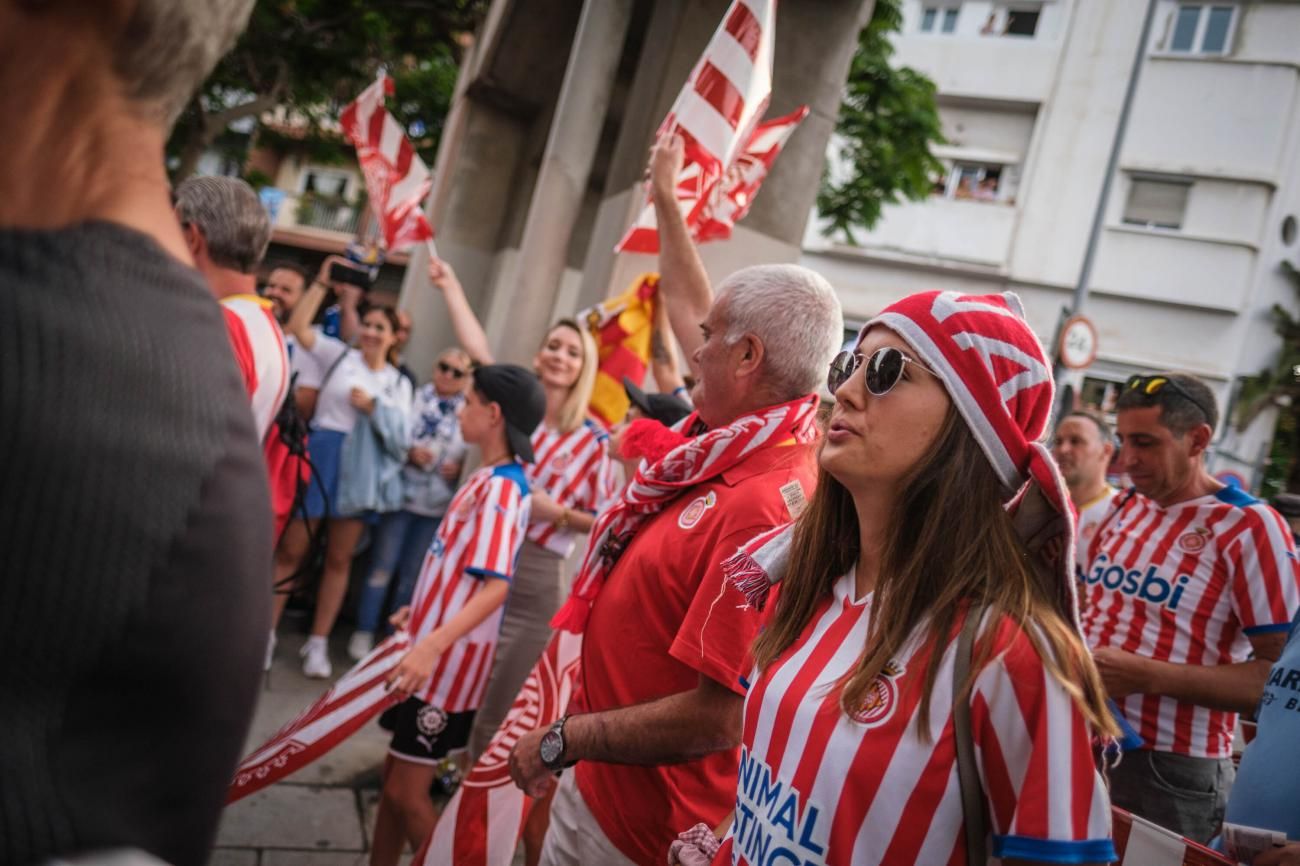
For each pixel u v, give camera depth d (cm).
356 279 457
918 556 101
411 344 750
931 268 2119
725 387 172
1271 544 223
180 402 47
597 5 507
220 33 53
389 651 245
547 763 158
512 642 321
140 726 45
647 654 163
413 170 412
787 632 117
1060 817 86
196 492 47
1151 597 238
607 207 481
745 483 157
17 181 46
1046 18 2097
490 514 241
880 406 106
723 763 165
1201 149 1981
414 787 241
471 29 929
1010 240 2077
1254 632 221
